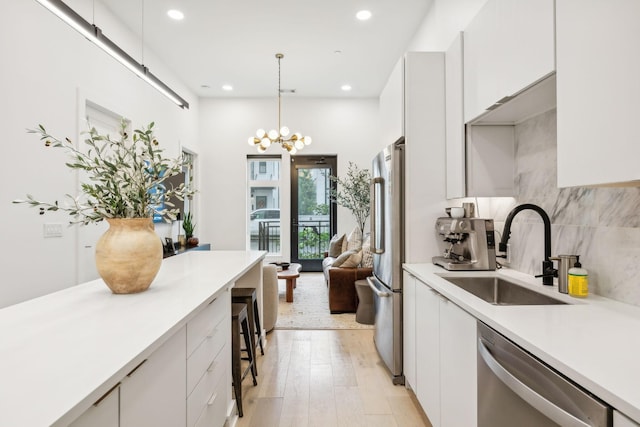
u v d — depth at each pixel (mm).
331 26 3852
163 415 1037
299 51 4453
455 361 1464
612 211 1395
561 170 1197
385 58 4648
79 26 2141
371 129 6277
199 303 1293
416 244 2371
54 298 1363
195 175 6117
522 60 1437
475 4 2375
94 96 3186
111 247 1384
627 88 931
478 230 2066
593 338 958
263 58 4648
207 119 6211
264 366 2695
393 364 2414
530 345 922
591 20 1055
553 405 814
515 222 2088
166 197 1563
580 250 1572
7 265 2303
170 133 4980
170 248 4582
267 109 6246
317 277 6078
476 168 2078
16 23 2352
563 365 798
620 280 1358
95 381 696
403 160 2441
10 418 568
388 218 2520
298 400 2205
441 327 1645
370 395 2268
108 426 761
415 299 2096
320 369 2645
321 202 6426
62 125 2775
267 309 3459
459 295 1458
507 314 1184
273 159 6375
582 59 1093
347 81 5477
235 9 3510
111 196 1419
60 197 2734
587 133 1075
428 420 1987
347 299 4035
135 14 3584
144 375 925
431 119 2354
